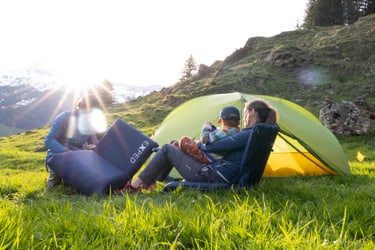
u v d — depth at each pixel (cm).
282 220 355
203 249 288
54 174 756
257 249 277
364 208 436
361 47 6900
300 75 6097
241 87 5975
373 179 864
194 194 570
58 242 293
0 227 295
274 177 947
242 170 631
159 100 6844
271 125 619
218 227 328
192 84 7012
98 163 675
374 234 354
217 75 7062
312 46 7462
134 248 281
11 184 860
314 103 4928
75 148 820
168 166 709
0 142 4678
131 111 6050
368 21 8006
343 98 5066
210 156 652
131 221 337
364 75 5872
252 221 352
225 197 545
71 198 620
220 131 647
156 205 443
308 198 558
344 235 329
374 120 2864
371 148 2338
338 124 2755
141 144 684
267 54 7206
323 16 11925
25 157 2219
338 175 944
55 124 798
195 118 959
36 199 643
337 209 443
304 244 281
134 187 659
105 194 644
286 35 8581
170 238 316
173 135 962
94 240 295
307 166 1028
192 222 333
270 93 5631
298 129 916
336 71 6078
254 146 617
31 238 279
